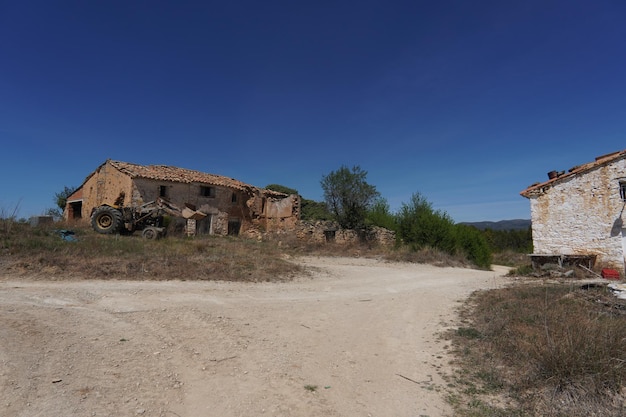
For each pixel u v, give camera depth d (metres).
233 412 3.79
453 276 15.25
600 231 14.18
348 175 25.95
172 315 7.08
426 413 3.92
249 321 7.14
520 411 3.94
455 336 6.40
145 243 15.03
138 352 5.16
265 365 5.07
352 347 6.00
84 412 3.54
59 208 31.45
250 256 15.14
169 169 26.45
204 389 4.26
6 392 3.76
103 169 24.67
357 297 10.16
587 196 14.55
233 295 9.41
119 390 4.05
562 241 14.88
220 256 14.19
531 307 7.56
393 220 28.27
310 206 36.25
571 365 4.39
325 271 14.77
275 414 3.79
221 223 26.02
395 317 7.95
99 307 7.36
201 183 25.03
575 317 6.24
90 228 19.75
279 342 6.06
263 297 9.52
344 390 4.44
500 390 4.41
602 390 4.09
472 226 27.92
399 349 5.93
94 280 9.91
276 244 23.23
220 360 5.14
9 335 5.33
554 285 10.63
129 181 22.22
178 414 3.69
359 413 3.90
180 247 14.95
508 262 33.06
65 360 4.68
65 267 10.52
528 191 15.73
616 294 8.13
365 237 24.98
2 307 6.81
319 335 6.57
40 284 9.07
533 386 4.38
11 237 12.53
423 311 8.44
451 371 5.01
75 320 6.37
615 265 13.78
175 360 5.01
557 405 3.96
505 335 5.97
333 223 26.22
